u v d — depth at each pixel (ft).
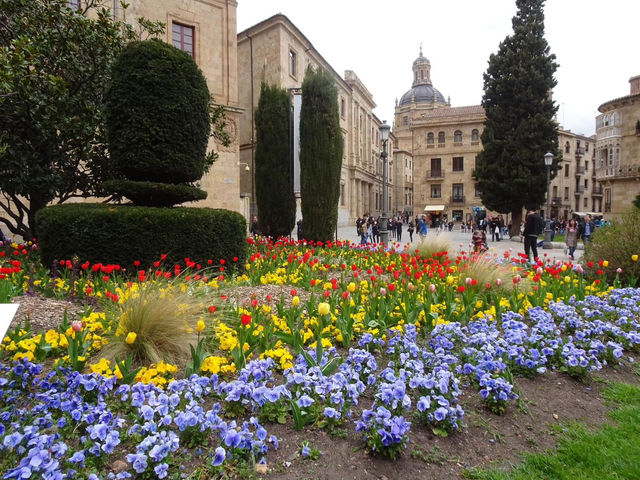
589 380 12.41
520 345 12.68
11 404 8.54
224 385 9.02
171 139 25.67
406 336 12.41
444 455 8.43
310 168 48.60
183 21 67.00
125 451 7.70
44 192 30.55
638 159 110.32
